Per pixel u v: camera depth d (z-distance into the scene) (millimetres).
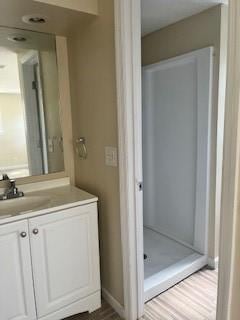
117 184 1662
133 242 1654
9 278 1459
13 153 1903
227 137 1008
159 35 2473
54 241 1587
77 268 1705
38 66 1926
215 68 2018
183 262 2250
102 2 1535
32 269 1525
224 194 1046
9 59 1818
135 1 1411
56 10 1485
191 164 2422
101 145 1765
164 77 2570
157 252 2473
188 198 2500
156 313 1791
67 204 1603
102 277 1967
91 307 1819
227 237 1059
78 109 1984
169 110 2568
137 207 1631
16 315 1512
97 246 1778
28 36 1853
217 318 1160
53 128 2045
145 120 2807
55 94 2023
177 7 1983
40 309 1588
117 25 1425
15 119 1891
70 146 2139
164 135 2668
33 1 1360
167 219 2785
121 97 1490
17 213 1467
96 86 1724
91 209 1715
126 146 1531
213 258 2277
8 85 1841
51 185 2055
